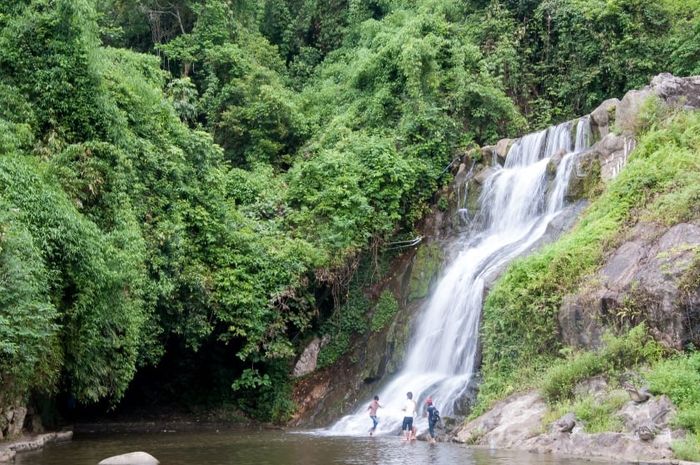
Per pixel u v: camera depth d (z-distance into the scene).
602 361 16.12
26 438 17.39
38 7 21.62
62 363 17.41
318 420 23.98
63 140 20.50
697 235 17.11
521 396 17.55
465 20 36.00
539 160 25.92
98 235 18.33
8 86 20.33
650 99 22.75
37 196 17.11
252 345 24.14
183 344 26.03
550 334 18.17
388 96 31.28
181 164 24.00
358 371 24.89
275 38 42.72
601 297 17.14
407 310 24.88
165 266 22.30
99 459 14.63
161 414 26.61
